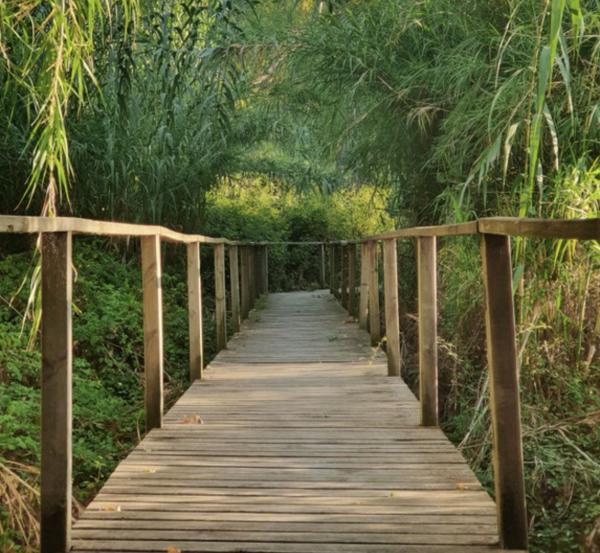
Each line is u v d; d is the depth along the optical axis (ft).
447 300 17.69
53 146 10.75
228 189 51.16
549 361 14.35
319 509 9.30
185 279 32.86
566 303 14.29
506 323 7.86
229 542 8.34
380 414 14.56
